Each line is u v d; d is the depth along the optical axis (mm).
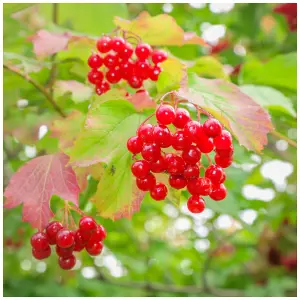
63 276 734
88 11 525
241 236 849
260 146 279
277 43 654
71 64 430
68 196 302
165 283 831
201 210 290
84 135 288
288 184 668
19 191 301
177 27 356
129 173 305
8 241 656
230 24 652
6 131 462
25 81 448
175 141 272
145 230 868
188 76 318
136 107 298
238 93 299
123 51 347
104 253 752
